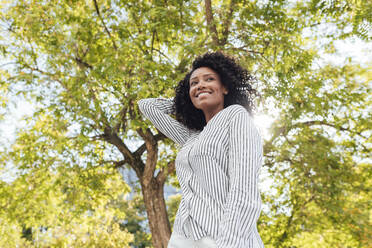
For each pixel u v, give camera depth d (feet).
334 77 23.84
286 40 20.08
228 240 3.07
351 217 23.29
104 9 19.45
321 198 23.93
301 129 23.48
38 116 23.39
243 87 5.14
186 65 18.85
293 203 27.09
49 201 24.12
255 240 3.52
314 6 23.11
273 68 20.30
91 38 18.67
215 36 20.53
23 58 21.18
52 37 18.30
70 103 18.06
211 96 4.55
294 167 24.23
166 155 26.04
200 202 3.71
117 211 29.71
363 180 25.05
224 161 3.74
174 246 3.80
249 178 3.32
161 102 5.43
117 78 17.40
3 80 22.13
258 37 21.33
